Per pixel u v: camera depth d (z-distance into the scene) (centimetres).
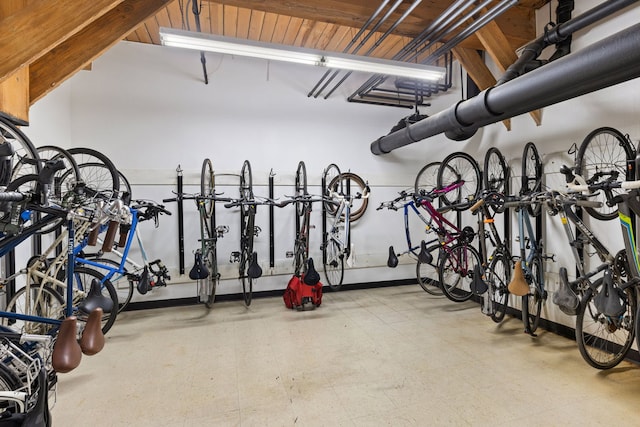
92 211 196
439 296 454
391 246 464
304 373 246
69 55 259
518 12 348
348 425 189
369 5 296
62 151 251
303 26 365
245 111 443
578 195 249
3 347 164
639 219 229
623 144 260
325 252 457
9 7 171
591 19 270
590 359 239
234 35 384
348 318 365
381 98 506
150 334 321
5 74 169
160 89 411
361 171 497
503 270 359
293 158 464
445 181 485
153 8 265
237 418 195
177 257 416
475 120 305
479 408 202
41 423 124
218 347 291
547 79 225
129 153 399
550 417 193
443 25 281
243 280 400
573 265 306
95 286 254
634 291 237
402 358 268
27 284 240
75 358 150
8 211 151
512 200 307
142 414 199
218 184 432
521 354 274
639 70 187
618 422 188
